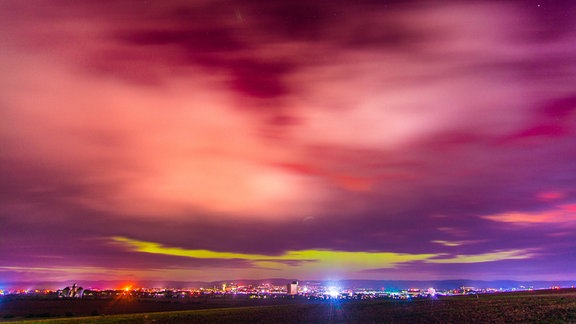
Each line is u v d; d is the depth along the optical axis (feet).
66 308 359.25
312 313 186.80
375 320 150.30
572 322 122.31
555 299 216.54
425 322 139.54
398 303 244.22
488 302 214.07
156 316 199.21
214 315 193.57
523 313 150.92
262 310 219.41
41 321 190.70
